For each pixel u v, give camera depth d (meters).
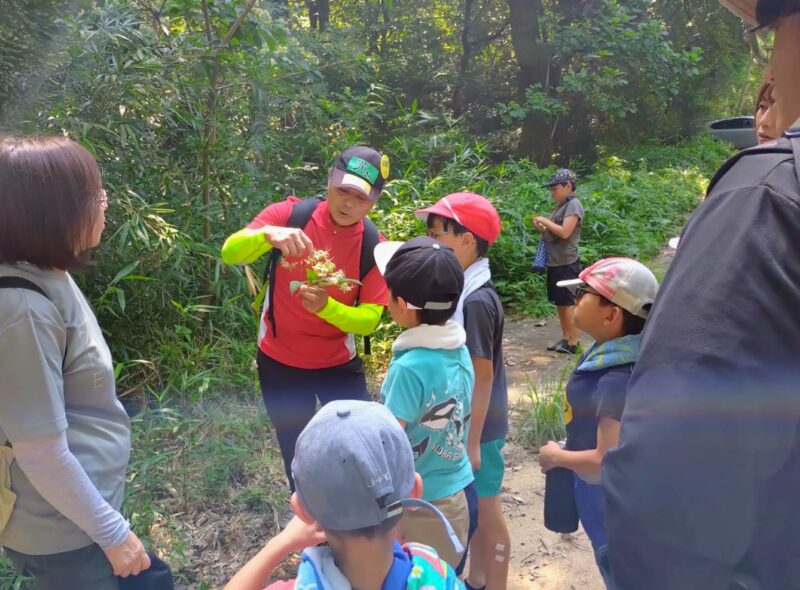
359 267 2.75
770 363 0.93
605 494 1.04
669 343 0.97
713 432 0.93
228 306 4.79
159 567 1.84
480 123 16.22
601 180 11.50
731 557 0.95
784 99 1.18
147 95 4.72
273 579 2.88
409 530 2.04
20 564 1.68
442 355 2.03
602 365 2.03
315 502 1.18
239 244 2.63
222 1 5.32
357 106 7.76
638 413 0.99
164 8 5.53
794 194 0.97
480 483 2.56
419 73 15.67
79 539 1.64
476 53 16.91
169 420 3.88
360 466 1.15
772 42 1.24
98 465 1.66
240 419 4.07
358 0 16.16
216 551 3.06
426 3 16.30
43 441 1.51
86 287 4.50
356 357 2.97
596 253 8.24
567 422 2.21
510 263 7.24
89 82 4.44
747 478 0.94
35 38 4.23
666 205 11.16
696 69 15.37
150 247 4.43
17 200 1.52
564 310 5.65
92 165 1.64
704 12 18.80
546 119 15.07
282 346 2.81
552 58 15.32
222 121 5.32
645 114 17.80
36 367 1.50
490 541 2.58
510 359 5.64
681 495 0.94
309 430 1.22
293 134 6.56
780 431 0.94
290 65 6.11
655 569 0.97
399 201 6.87
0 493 1.59
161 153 5.14
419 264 2.00
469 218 2.43
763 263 0.95
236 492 3.45
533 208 8.23
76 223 1.59
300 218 2.74
